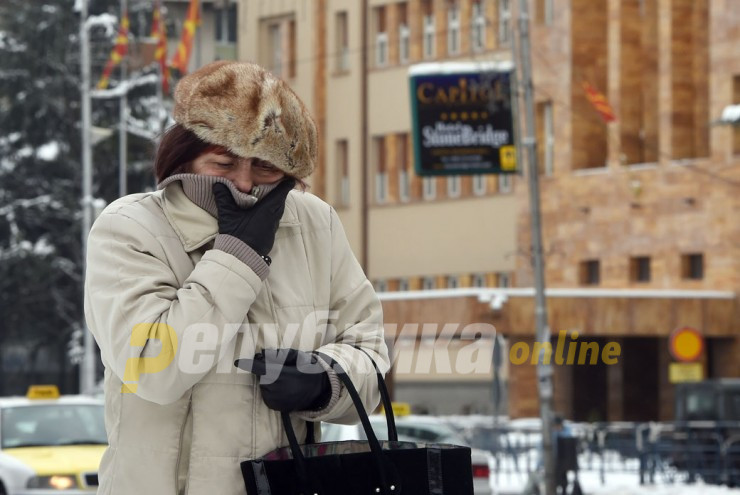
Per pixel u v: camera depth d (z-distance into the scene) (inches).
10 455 1339.8
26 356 5693.9
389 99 5236.2
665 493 2516.0
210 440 320.8
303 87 5511.8
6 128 5767.7
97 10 5807.1
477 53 4958.2
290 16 5605.3
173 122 337.4
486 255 4877.0
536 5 4662.9
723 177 4131.4
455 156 3791.8
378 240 5241.1
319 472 316.2
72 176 5762.8
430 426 1809.8
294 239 345.4
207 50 5871.1
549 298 3951.8
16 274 5403.5
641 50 4466.0
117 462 324.2
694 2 4306.1
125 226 328.5
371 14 5324.8
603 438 3048.7
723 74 4119.1
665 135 4281.5
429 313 4015.8
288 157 329.1
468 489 323.3
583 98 4549.7
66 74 5733.3
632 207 4345.5
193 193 328.8
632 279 4352.9
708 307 4023.1
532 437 3056.1
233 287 317.4
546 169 4658.0
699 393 3026.6
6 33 5807.1
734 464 2728.8
